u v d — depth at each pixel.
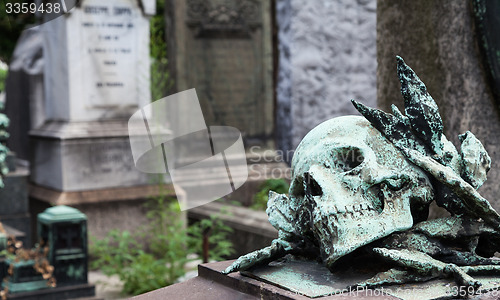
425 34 2.79
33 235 6.54
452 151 1.83
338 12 5.88
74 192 6.00
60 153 6.01
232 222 5.32
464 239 1.74
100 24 6.18
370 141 1.79
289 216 1.90
